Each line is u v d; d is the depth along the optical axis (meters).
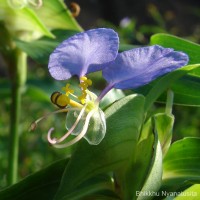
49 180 0.14
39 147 0.32
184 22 0.83
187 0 0.87
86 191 0.14
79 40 0.12
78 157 0.13
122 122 0.13
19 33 0.21
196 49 0.16
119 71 0.13
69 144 0.13
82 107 0.13
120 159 0.13
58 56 0.13
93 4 0.84
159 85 0.14
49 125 0.35
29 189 0.14
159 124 0.14
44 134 0.34
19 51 0.22
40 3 0.20
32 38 0.21
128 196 0.14
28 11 0.20
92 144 0.13
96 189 0.14
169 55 0.13
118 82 0.13
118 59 0.13
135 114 0.13
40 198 0.14
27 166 0.32
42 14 0.21
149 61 0.13
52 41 0.20
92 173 0.13
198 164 0.14
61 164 0.14
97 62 0.13
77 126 0.13
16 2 0.19
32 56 0.19
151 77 0.13
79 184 0.13
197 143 0.14
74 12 0.21
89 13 0.83
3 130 0.36
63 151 0.32
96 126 0.13
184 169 0.14
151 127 0.14
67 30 0.21
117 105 0.13
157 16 0.54
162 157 0.14
